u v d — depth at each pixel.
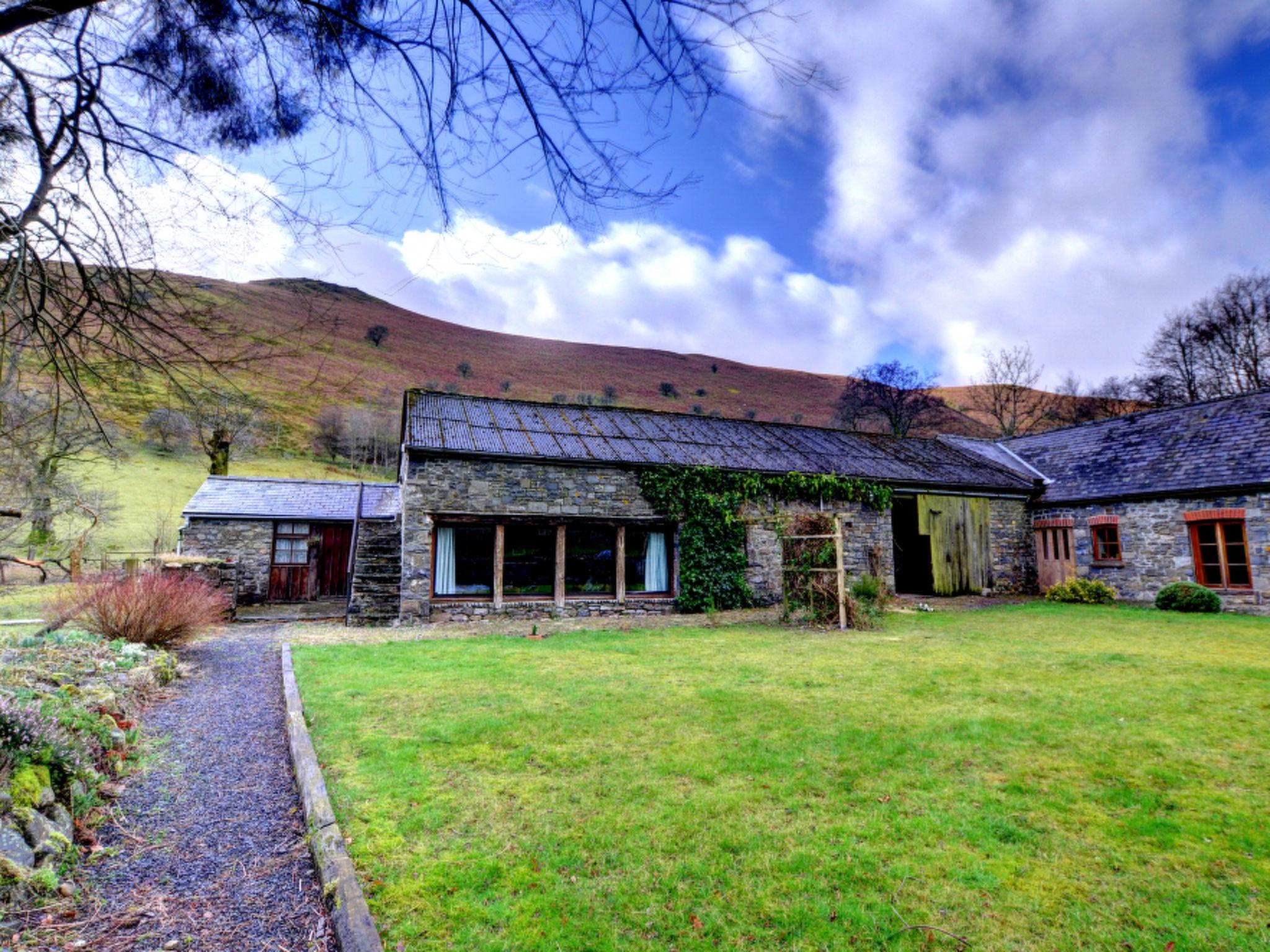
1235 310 30.39
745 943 2.57
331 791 3.96
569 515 13.41
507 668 7.70
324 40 2.62
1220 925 2.71
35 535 7.95
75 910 2.72
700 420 17.84
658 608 13.84
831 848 3.32
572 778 4.21
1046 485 18.30
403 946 2.51
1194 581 14.32
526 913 2.74
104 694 5.18
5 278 2.62
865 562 15.85
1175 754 4.68
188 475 25.56
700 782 4.16
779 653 8.80
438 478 12.61
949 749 4.76
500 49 2.43
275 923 2.68
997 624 11.97
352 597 12.56
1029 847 3.35
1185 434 16.16
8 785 3.07
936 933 2.63
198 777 4.30
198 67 2.85
